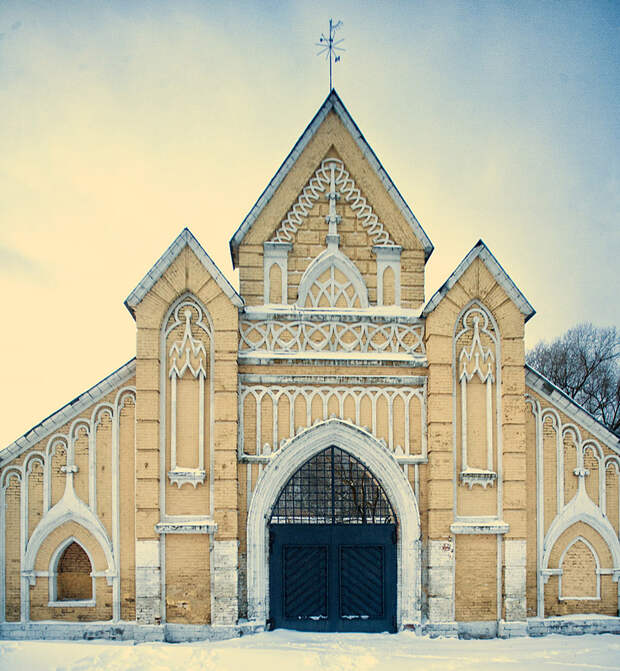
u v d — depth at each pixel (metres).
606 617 17.08
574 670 13.79
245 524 16.59
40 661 13.95
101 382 16.73
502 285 17.50
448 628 16.33
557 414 17.72
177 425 16.70
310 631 16.58
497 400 17.34
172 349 16.89
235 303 16.95
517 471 16.94
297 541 16.89
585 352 46.94
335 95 18.30
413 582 16.55
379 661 14.30
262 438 16.92
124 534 16.50
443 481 16.77
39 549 16.42
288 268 17.94
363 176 18.31
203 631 16.05
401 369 17.39
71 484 16.58
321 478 17.53
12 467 16.55
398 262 18.20
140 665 13.74
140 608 15.93
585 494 17.52
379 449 16.86
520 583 16.64
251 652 14.70
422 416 17.31
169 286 16.94
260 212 18.05
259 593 16.36
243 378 17.05
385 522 17.17
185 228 17.00
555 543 17.36
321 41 18.83
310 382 17.14
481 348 17.42
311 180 18.25
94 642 15.91
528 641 16.14
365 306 17.88
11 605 16.25
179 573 16.22
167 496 16.44
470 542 16.81
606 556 17.44
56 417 16.64
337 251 18.02
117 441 16.77
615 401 45.22
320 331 17.48
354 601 16.83
